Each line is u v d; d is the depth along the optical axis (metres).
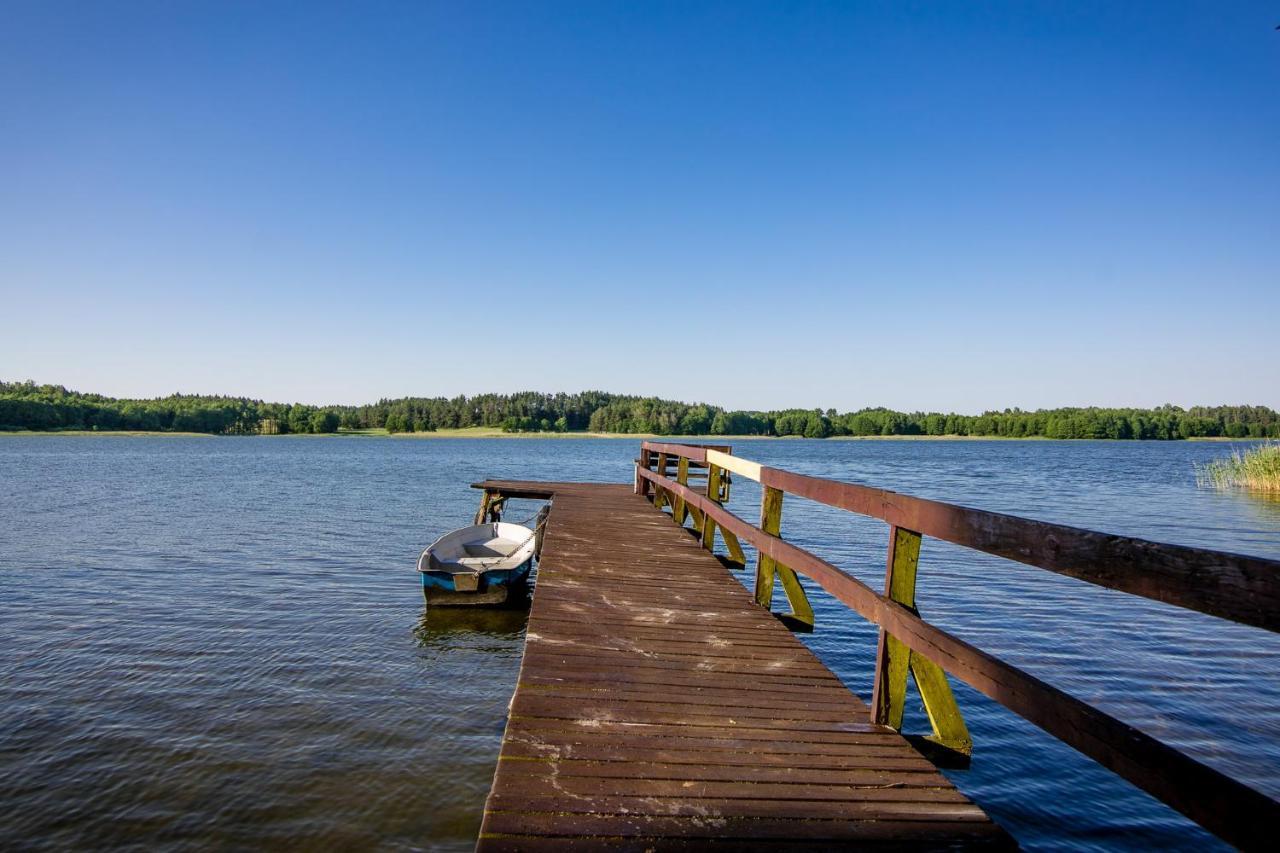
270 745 6.63
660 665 4.48
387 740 6.79
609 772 3.09
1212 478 35.69
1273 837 1.50
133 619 10.66
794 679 4.29
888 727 3.60
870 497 3.84
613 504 13.27
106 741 6.64
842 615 10.84
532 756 3.22
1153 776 1.81
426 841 5.20
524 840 2.56
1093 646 9.10
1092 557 2.11
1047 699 2.25
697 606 5.93
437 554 12.00
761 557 5.92
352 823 5.41
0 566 14.62
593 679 4.20
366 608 11.52
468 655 9.34
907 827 2.71
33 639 9.62
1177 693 7.50
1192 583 1.74
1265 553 15.82
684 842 2.57
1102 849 4.94
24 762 6.23
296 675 8.43
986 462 66.44
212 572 14.12
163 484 36.53
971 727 6.87
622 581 6.79
